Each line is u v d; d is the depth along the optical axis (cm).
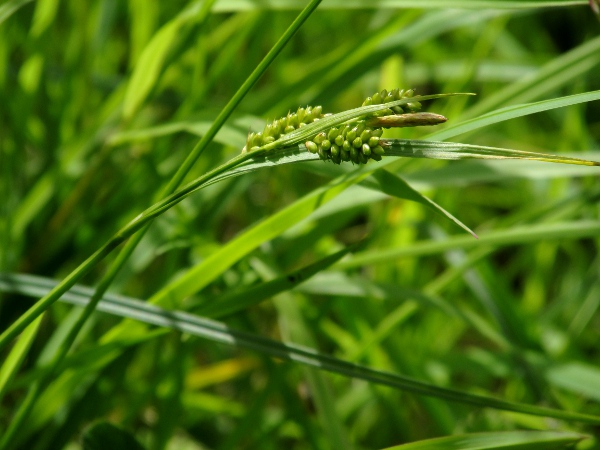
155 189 57
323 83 62
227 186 58
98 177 66
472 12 59
